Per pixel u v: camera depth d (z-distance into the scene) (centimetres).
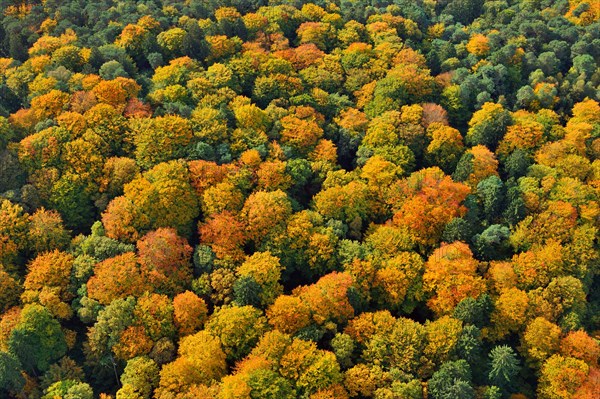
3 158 11775
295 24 17588
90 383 9669
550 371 9788
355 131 13925
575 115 14862
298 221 11456
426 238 11706
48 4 16812
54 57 14438
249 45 15938
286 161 12838
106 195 11806
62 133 12219
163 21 16350
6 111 13225
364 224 12275
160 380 9088
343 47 16888
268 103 14512
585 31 17775
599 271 11931
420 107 14300
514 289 10781
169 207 11388
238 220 11481
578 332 10250
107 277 10219
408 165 13288
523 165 13338
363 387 9200
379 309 10950
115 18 16562
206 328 9869
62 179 11712
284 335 9669
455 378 9238
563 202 12306
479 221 12450
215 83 14312
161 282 10519
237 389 8656
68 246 11156
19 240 11012
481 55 16875
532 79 15912
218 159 12575
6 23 16025
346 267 11012
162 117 13000
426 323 10219
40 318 9544
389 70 15688
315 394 8931
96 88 13275
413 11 18912
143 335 9681
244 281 10281
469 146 14338
